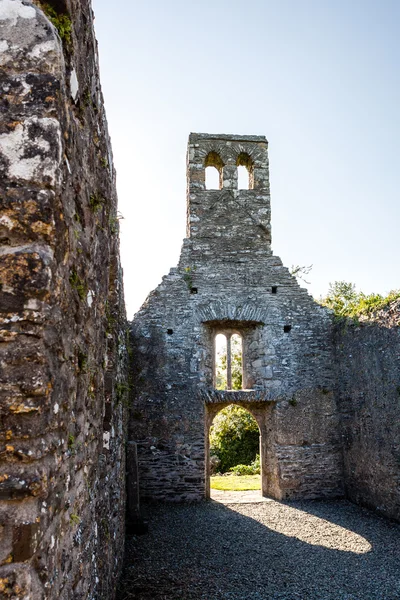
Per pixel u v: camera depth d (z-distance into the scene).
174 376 10.27
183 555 6.46
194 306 10.67
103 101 3.87
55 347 1.86
